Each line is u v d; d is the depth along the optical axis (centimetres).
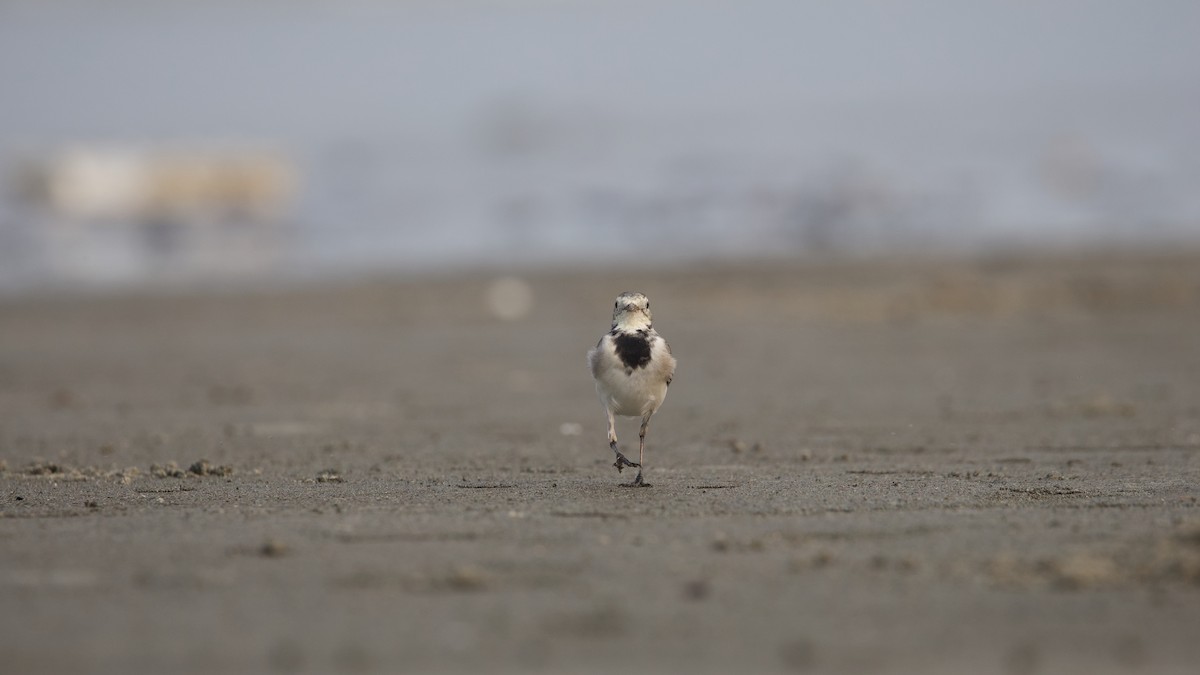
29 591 893
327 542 1024
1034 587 885
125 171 7131
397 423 1991
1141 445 1673
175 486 1324
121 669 746
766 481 1341
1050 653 761
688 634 797
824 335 3127
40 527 1088
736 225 5894
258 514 1139
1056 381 2380
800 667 741
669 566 946
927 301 3625
